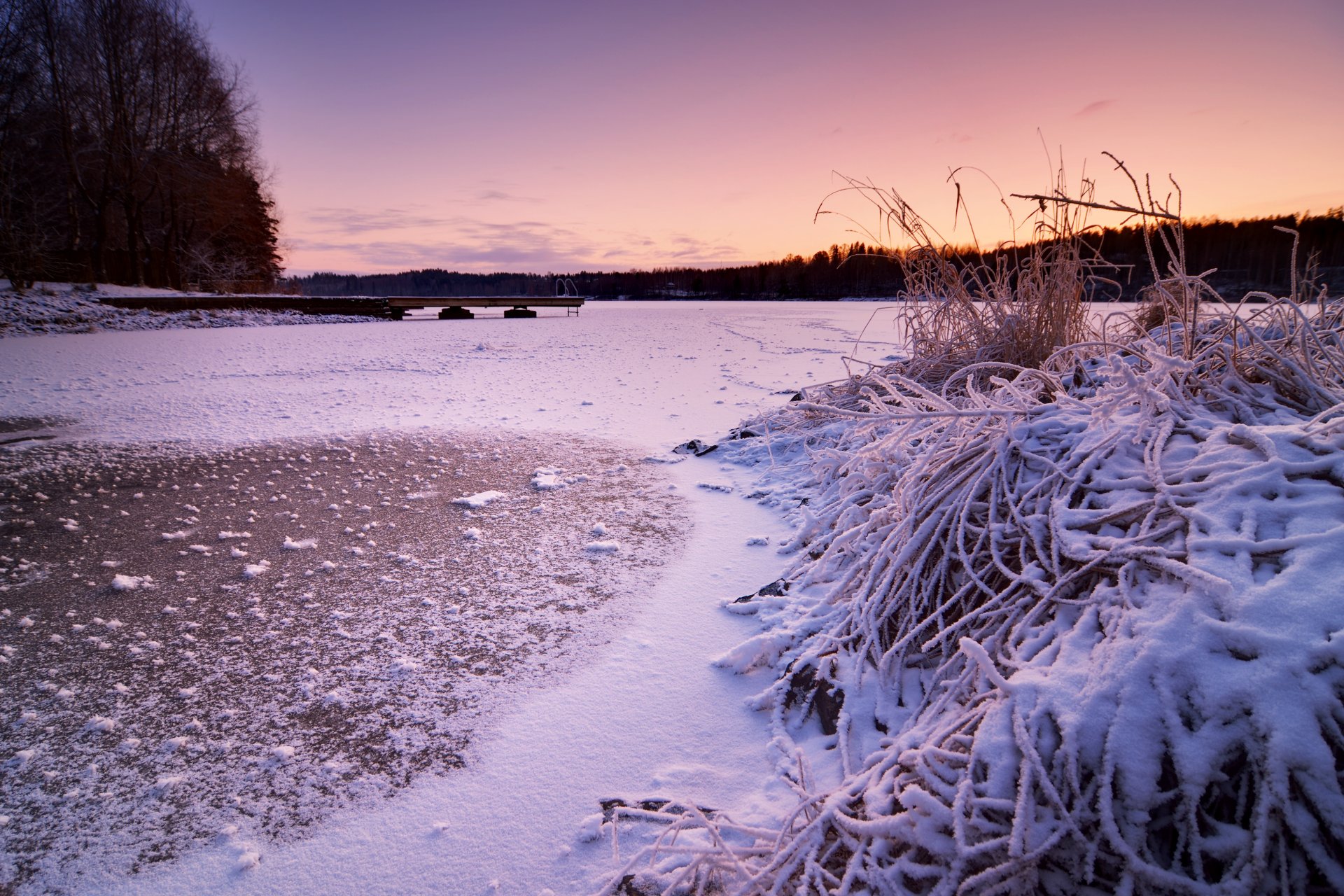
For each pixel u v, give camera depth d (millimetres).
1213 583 1533
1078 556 1929
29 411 7113
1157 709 1395
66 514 3996
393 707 2186
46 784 1866
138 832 1711
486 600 2891
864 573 2594
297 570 3197
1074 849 1344
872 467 3271
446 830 1718
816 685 2166
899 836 1446
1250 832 1255
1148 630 1522
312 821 1747
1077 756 1388
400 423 6480
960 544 2262
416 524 3791
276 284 44562
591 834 1692
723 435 5688
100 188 30156
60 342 15117
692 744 2020
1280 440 1901
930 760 1560
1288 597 1435
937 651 2162
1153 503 1938
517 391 8258
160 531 3713
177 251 34062
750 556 3283
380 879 1584
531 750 1990
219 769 1921
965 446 2674
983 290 4398
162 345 14352
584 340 15711
